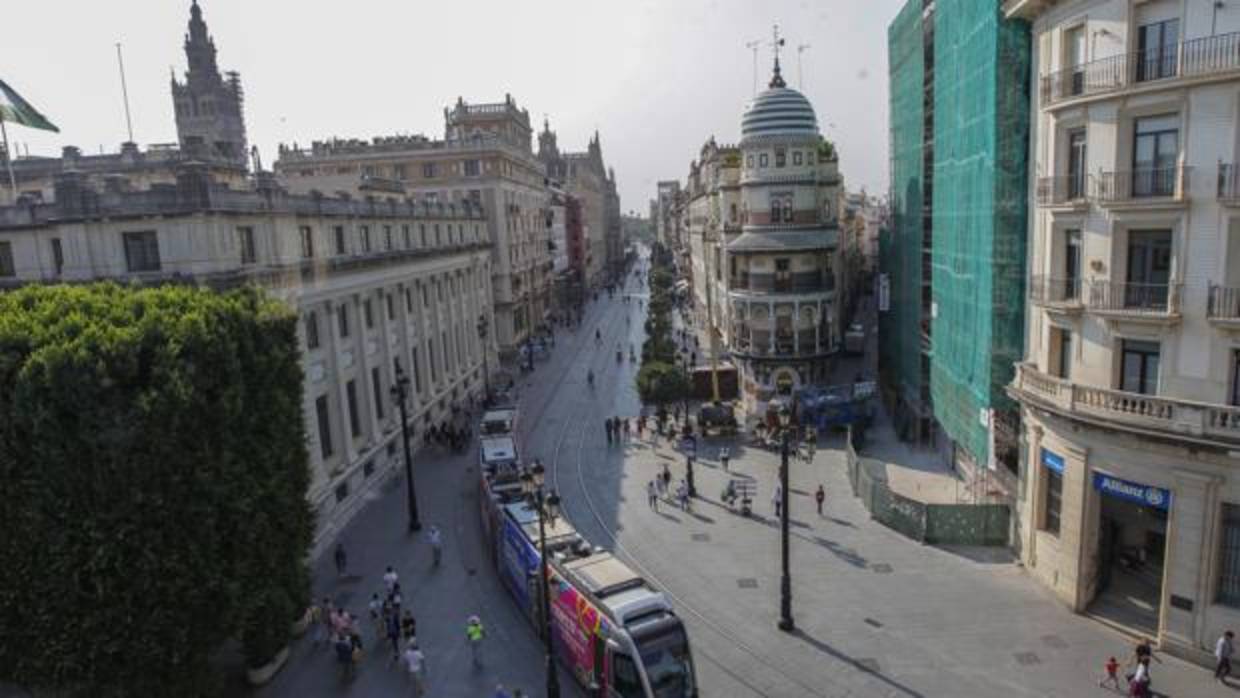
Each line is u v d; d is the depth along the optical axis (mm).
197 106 96875
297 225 33188
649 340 61594
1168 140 21156
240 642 23641
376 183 49594
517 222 78250
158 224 26625
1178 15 20391
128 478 17609
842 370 63625
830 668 21984
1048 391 24531
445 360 54344
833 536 31094
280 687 22469
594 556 22766
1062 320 24344
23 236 27766
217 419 19375
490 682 22391
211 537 19047
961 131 32312
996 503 29812
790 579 25781
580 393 59719
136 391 17859
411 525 34031
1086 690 20328
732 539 31219
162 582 18109
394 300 44281
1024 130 27484
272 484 21375
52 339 18031
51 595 17750
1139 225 21688
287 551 22609
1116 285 22297
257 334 21984
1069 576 24297
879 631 23734
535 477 20922
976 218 30422
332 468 35188
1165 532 24422
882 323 54969
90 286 22688
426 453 45844
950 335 35188
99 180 33312
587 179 149000
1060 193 24125
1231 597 20844
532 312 85750
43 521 17531
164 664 18531
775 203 48344
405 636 24344
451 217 56656
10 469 17516
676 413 49844
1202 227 20328
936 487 36188
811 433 42188
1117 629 23016
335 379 35594
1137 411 21516
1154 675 20703
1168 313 20953
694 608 25766
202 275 26562
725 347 60875
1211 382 20609
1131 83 21250
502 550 28047
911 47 43188
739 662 22516
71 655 17828
